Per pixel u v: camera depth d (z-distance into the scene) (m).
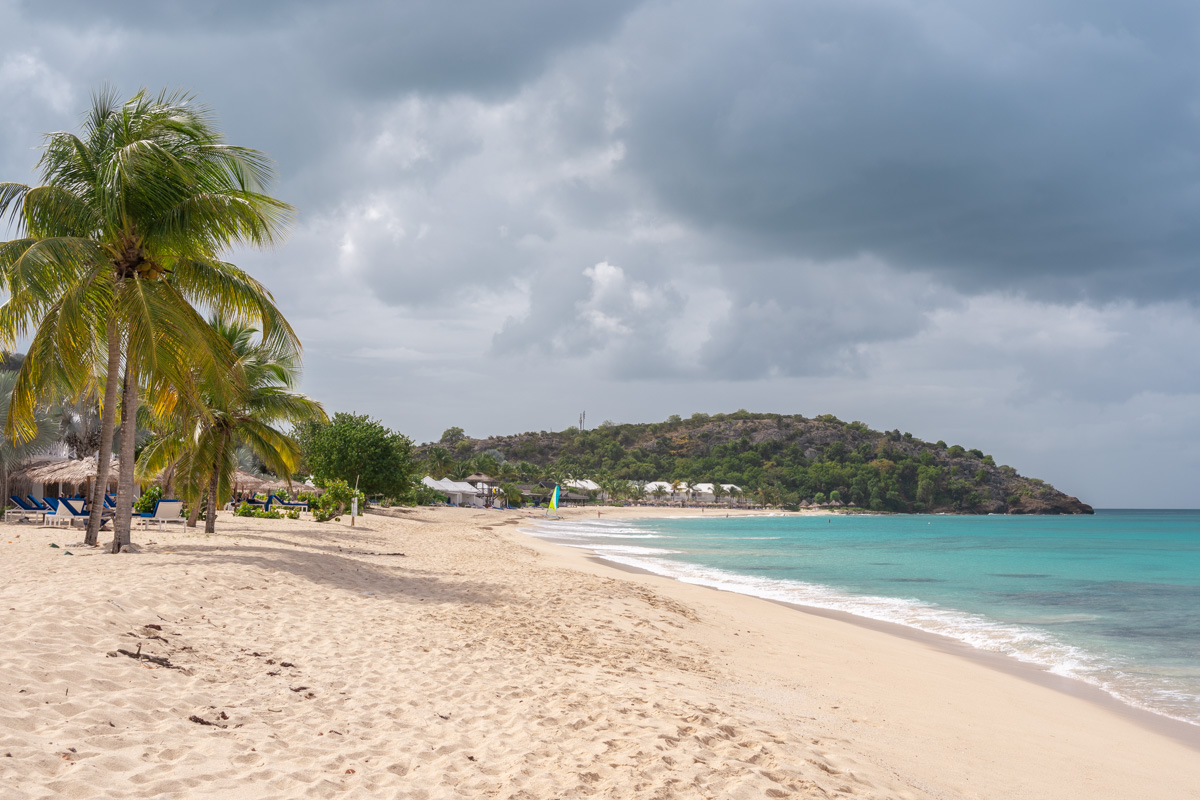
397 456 49.53
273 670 6.62
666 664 9.24
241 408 21.66
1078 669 12.05
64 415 34.00
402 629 9.21
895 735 7.25
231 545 16.78
